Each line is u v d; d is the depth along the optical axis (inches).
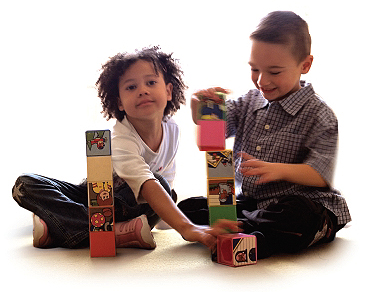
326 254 47.9
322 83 102.4
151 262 45.0
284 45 50.3
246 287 37.4
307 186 51.0
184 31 105.1
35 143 101.8
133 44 105.9
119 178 56.3
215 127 47.1
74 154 98.3
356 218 64.9
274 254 48.1
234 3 104.5
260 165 47.7
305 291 36.6
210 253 48.3
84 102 106.7
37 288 38.4
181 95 62.0
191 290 36.9
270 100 54.1
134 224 50.2
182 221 47.1
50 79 108.4
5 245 53.9
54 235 51.8
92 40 107.3
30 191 52.2
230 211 45.8
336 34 102.7
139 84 54.2
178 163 102.5
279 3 103.8
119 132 55.0
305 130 51.9
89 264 44.7
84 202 56.8
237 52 104.0
